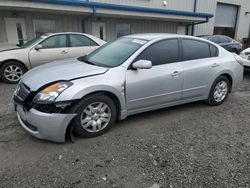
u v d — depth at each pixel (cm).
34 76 347
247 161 295
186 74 420
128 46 404
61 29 1297
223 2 1905
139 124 393
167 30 1666
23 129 363
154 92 389
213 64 457
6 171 267
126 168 276
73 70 350
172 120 413
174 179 259
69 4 1106
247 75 837
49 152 305
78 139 338
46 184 247
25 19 1192
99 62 391
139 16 1343
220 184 252
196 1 1731
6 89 614
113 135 353
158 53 395
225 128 388
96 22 1388
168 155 304
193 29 1764
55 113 304
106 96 345
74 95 311
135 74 366
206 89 461
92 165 280
